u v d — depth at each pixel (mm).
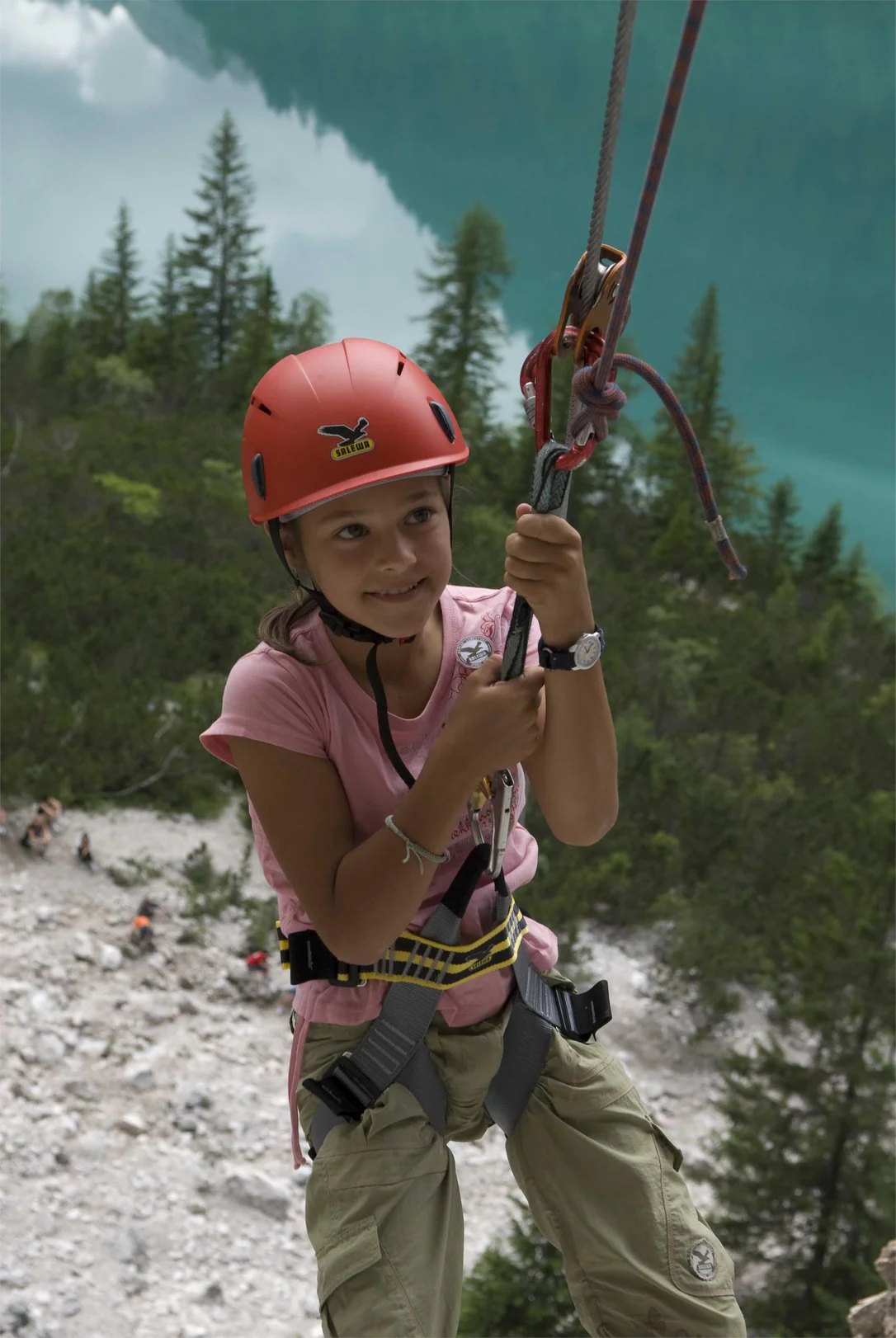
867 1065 12375
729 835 18172
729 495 60469
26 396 40656
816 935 13141
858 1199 12125
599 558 40062
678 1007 15297
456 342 58688
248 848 15344
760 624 34281
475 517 33969
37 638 18625
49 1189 9797
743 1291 12312
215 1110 11211
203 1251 9719
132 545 23469
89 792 15148
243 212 75188
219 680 18953
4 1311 8469
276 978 13250
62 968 12148
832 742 23250
